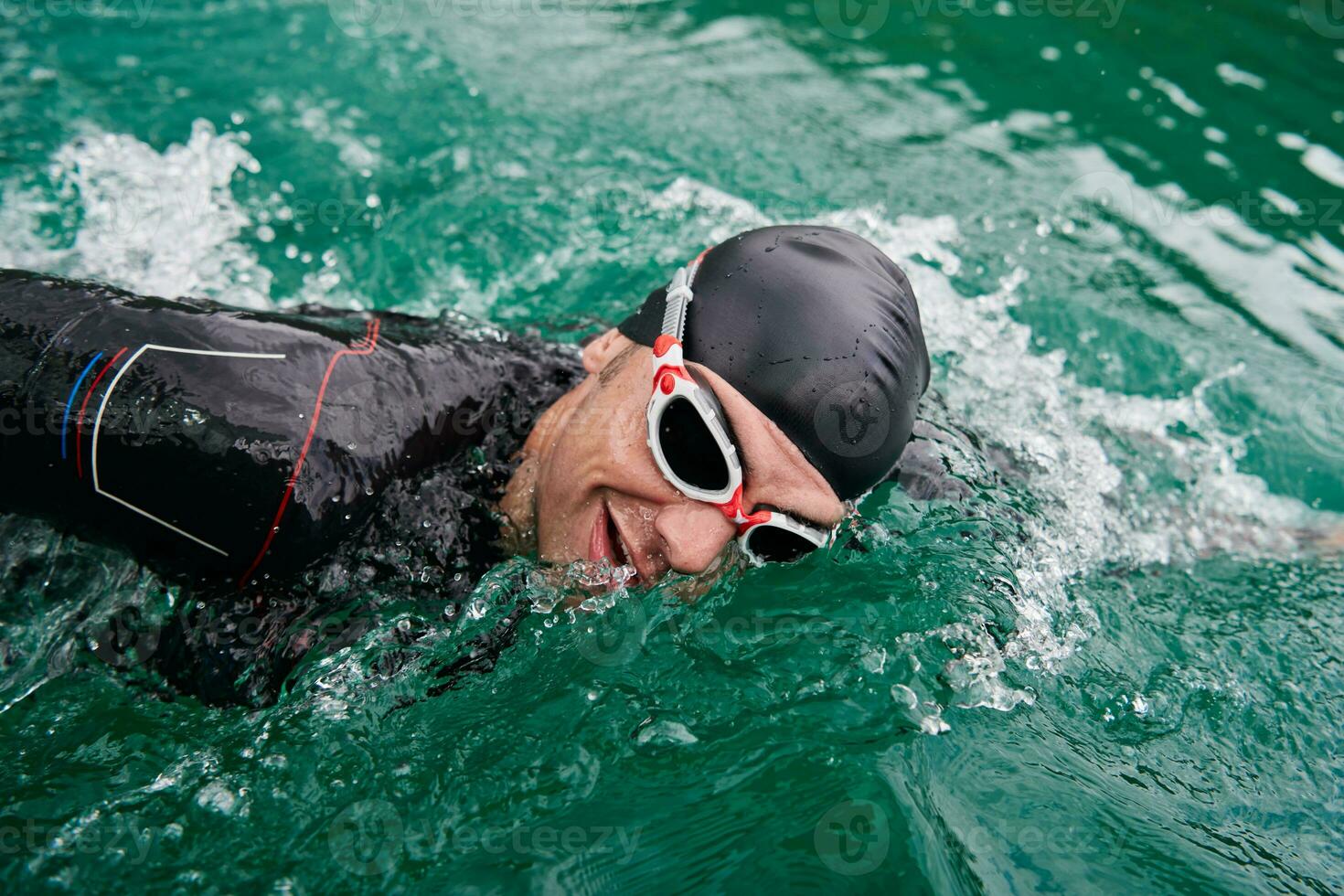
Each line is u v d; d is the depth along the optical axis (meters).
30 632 1.71
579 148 3.57
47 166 3.19
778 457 1.56
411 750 1.53
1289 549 2.39
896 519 1.83
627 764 1.53
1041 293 3.04
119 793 1.48
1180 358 2.86
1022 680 1.67
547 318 2.53
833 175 3.52
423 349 1.85
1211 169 3.67
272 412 1.54
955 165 3.64
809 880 1.37
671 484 1.59
